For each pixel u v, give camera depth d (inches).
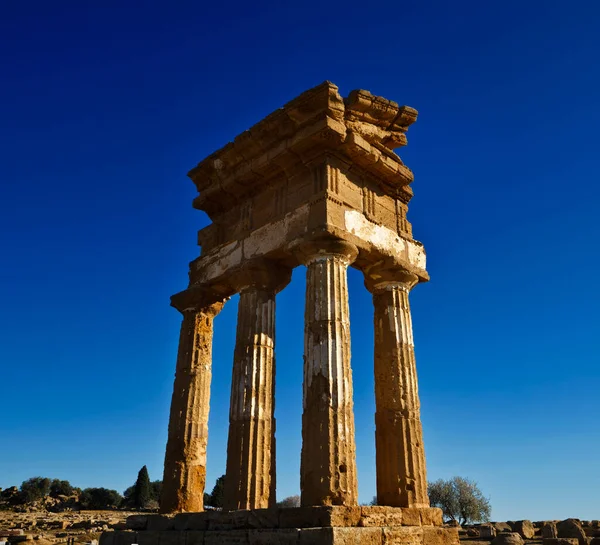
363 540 494.3
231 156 757.3
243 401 647.8
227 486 619.2
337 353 590.6
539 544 1132.5
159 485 4057.6
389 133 737.6
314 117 671.1
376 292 733.9
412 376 684.1
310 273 637.3
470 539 1434.5
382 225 714.2
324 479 536.1
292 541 494.9
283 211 706.8
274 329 698.8
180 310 805.2
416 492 624.1
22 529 1996.8
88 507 3875.5
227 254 759.1
